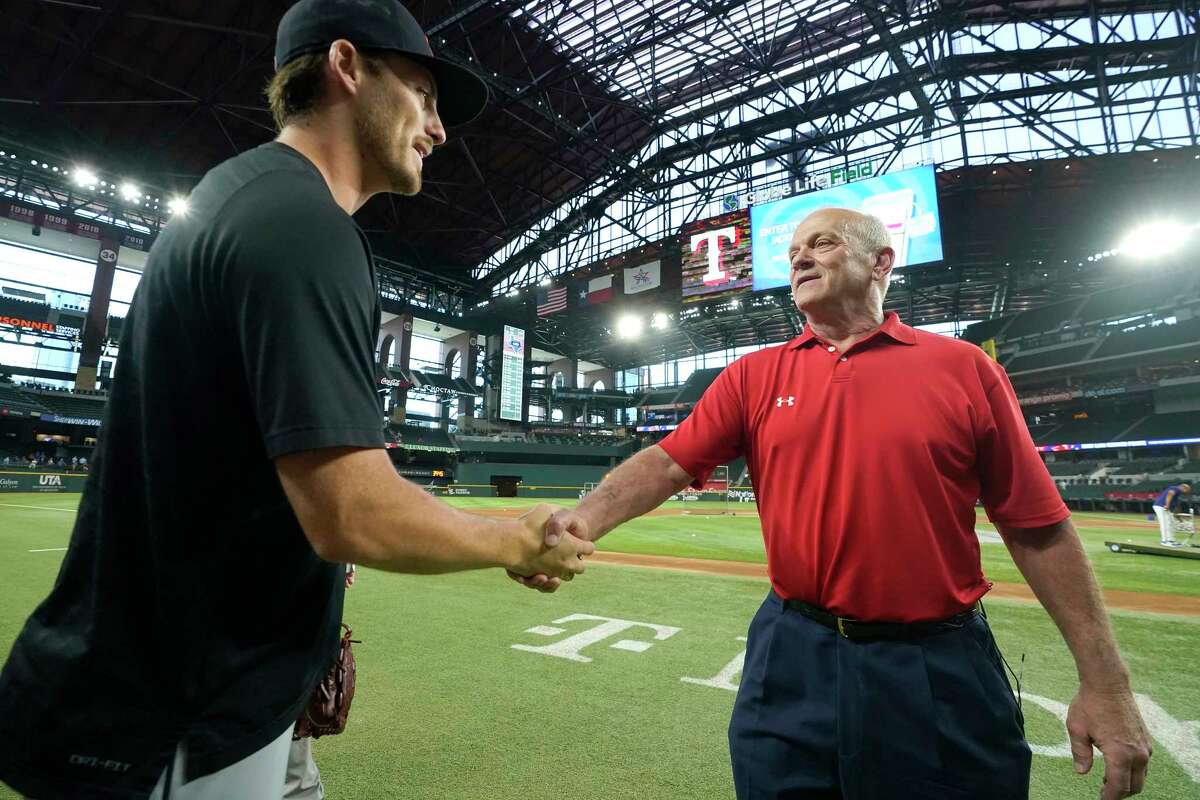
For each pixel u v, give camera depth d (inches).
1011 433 50.6
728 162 1328.7
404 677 138.9
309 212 30.7
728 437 62.9
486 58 984.9
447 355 1918.1
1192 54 992.2
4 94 897.5
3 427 1202.6
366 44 39.3
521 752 102.3
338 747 103.3
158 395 30.8
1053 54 995.3
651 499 60.8
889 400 50.5
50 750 29.6
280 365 27.2
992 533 560.1
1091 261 1337.4
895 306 1675.7
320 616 36.0
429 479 1658.5
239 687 31.3
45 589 222.4
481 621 192.9
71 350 1389.0
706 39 1002.1
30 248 1258.6
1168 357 1338.6
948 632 47.3
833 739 46.4
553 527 40.3
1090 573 48.2
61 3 713.6
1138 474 1321.4
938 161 1210.6
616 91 1171.3
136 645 30.1
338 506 27.4
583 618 199.5
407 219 1416.1
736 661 153.2
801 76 1131.3
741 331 1829.5
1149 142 1050.1
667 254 1326.3
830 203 1020.5
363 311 31.6
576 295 1476.4
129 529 31.2
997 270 1341.0
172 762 29.6
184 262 31.3
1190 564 352.8
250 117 983.0
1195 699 131.9
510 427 1883.6
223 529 31.4
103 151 1027.9
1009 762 44.8
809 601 51.5
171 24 765.9
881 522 47.9
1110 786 43.4
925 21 939.3
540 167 1307.8
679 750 103.5
